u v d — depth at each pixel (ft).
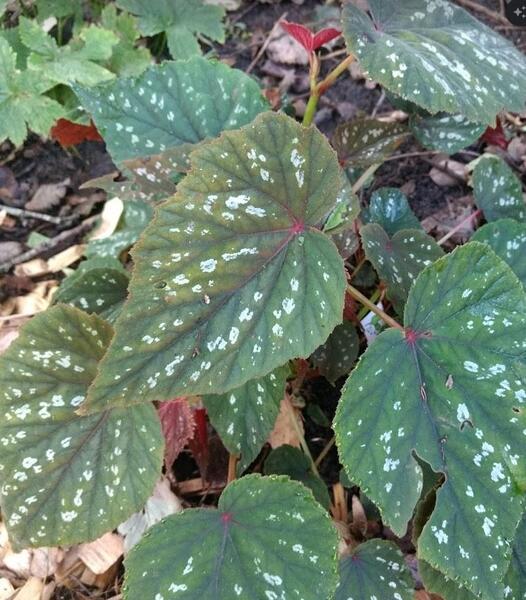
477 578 0.76
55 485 0.88
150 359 0.71
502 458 0.78
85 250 1.45
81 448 0.89
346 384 0.78
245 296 0.75
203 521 0.85
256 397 0.98
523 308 0.79
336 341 1.14
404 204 1.28
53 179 1.66
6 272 1.51
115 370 0.70
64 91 1.64
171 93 1.11
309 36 1.04
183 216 0.71
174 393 0.72
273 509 0.83
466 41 0.98
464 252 0.82
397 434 0.79
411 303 0.83
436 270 0.83
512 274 0.80
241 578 0.80
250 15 1.97
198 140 1.11
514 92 0.95
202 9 1.78
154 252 0.71
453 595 0.89
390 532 1.16
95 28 1.62
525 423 0.77
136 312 0.70
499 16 1.87
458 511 0.78
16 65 1.65
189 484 1.21
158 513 1.13
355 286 1.33
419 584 1.10
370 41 0.90
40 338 0.87
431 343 0.82
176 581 0.81
